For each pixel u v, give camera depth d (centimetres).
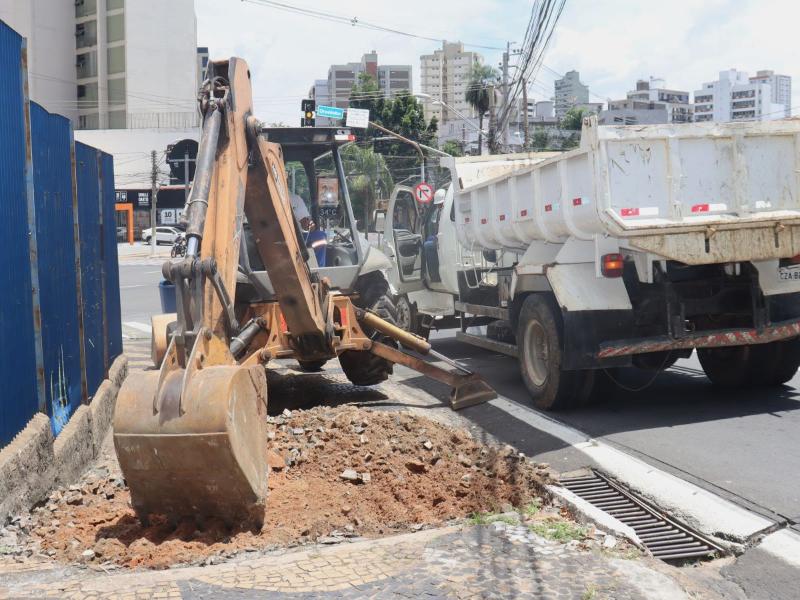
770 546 497
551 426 807
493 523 504
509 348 996
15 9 7519
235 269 561
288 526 511
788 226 788
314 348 846
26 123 596
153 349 907
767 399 877
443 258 1259
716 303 830
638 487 612
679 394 928
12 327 551
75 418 705
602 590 404
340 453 661
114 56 7625
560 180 824
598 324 812
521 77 2286
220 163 570
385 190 3136
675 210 768
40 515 544
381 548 464
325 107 3322
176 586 413
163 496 483
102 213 932
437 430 732
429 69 13700
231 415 455
